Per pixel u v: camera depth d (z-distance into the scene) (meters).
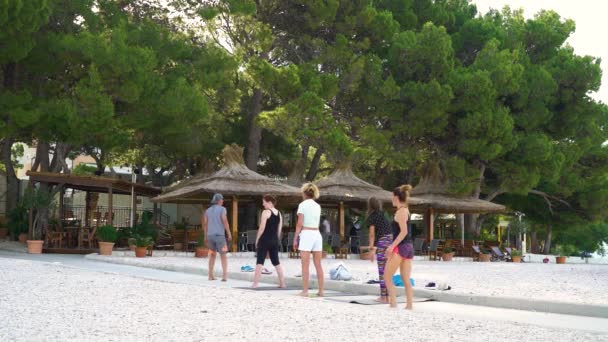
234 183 30.86
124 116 30.28
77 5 29.78
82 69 29.33
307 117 35.06
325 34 39.47
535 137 41.53
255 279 14.44
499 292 13.95
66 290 12.22
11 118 28.22
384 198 33.28
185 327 8.41
